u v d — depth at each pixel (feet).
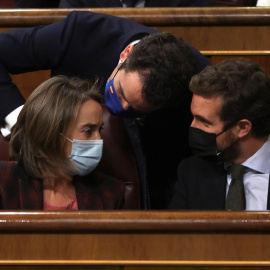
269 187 15.35
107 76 18.45
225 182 15.79
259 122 15.14
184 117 18.42
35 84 20.93
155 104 15.92
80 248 12.36
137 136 18.06
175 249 12.30
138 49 15.87
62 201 15.39
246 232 12.16
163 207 19.25
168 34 16.25
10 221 12.17
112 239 12.32
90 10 20.62
